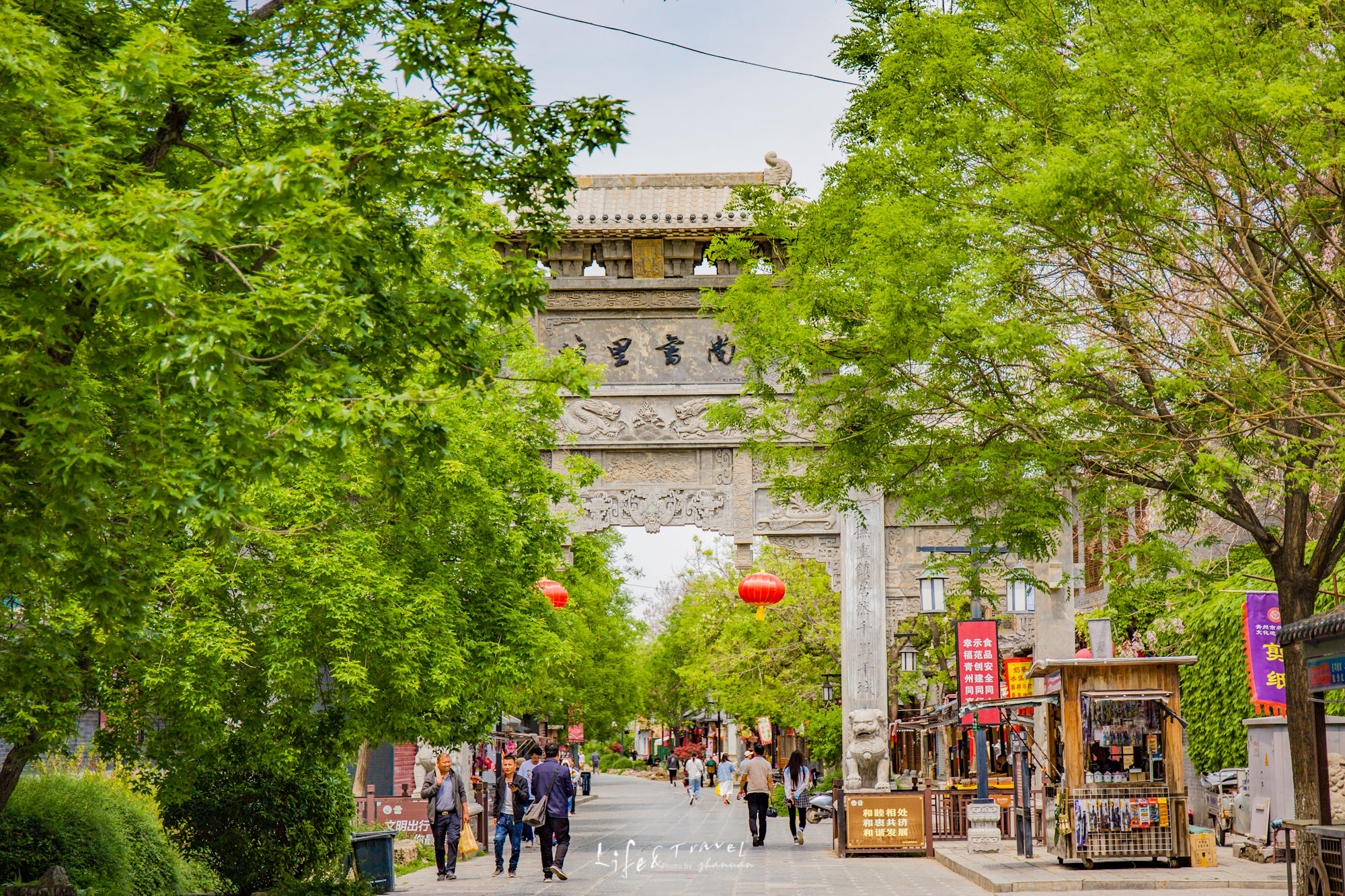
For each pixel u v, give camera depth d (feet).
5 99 22.03
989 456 43.01
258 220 23.38
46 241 19.83
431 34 27.25
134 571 28.96
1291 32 35.32
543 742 142.92
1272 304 35.70
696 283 77.05
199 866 54.65
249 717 47.85
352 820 57.36
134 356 25.05
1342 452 34.12
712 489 76.54
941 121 43.78
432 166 29.04
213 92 27.99
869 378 44.27
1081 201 34.68
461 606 58.95
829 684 113.91
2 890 39.42
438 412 33.94
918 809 70.69
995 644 70.33
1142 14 36.01
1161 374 41.47
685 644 209.36
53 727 36.88
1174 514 49.06
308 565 48.70
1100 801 56.08
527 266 31.07
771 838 92.32
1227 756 75.56
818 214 47.21
